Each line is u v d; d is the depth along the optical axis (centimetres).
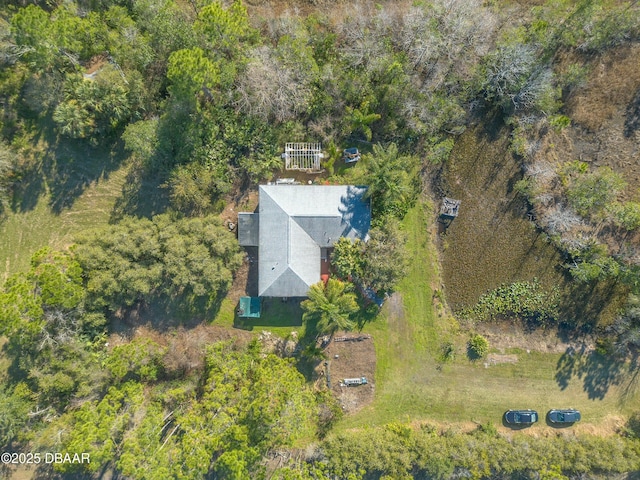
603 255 3469
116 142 3462
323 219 3312
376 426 3569
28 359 3092
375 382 3591
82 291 3048
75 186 3466
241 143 3422
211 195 3478
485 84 3478
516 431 3584
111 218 3481
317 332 3553
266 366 3184
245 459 2920
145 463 2798
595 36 3484
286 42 3297
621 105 3591
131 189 3484
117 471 3450
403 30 3472
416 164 3588
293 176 3553
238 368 3186
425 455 3272
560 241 3553
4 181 3362
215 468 3006
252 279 3522
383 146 3572
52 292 2864
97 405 2995
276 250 3291
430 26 3391
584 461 3309
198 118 3366
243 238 3406
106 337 3400
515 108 3550
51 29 2911
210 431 2873
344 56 3441
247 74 3212
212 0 3381
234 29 3103
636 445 3378
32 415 3067
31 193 3434
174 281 3141
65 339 3064
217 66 3156
